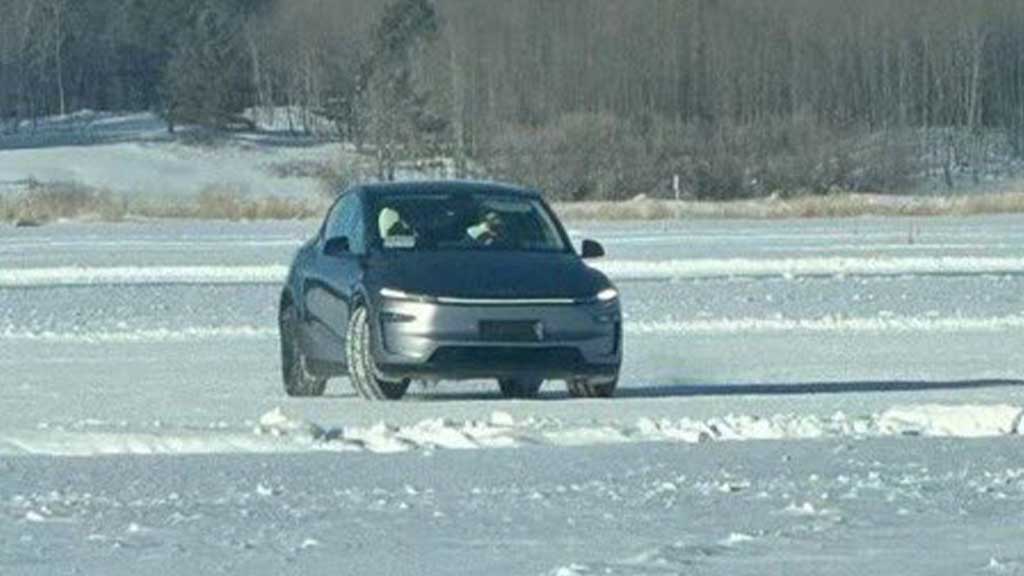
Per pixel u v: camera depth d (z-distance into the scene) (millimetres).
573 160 181250
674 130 191000
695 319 59969
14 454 31984
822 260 84000
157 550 23016
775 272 78438
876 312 62031
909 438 32844
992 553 22344
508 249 41000
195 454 31906
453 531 24188
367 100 198875
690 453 31172
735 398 39938
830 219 136000
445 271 39250
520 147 183000
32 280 77500
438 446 32531
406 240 41156
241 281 76125
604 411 37000
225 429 34156
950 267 80438
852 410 36906
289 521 25031
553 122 192000
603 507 25875
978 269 79250
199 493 27547
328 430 33969
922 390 41500
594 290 39406
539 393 42625
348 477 29000
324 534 24031
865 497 26438
